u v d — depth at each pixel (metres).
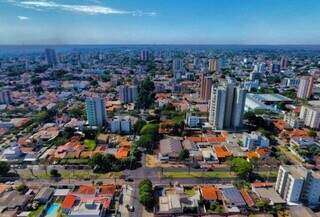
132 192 146.38
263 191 142.88
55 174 162.88
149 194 135.25
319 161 180.00
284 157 184.25
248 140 195.62
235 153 189.38
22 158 183.12
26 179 159.25
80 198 137.12
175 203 131.12
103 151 193.88
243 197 138.62
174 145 195.00
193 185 152.25
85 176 162.38
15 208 130.62
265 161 177.50
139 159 184.50
